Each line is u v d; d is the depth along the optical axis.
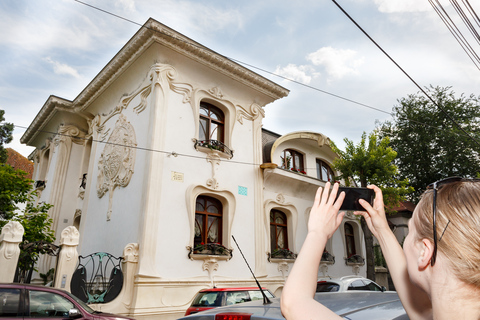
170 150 11.80
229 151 13.54
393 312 1.70
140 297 9.77
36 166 22.39
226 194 12.94
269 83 15.04
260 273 12.93
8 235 8.77
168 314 10.05
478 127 22.69
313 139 17.25
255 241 13.28
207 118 13.62
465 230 0.62
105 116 15.88
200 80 13.47
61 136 18.11
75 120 18.73
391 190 13.93
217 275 11.70
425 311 0.96
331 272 16.39
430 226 0.70
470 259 0.59
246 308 2.20
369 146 14.62
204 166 12.59
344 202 1.10
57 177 17.52
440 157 22.81
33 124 20.70
